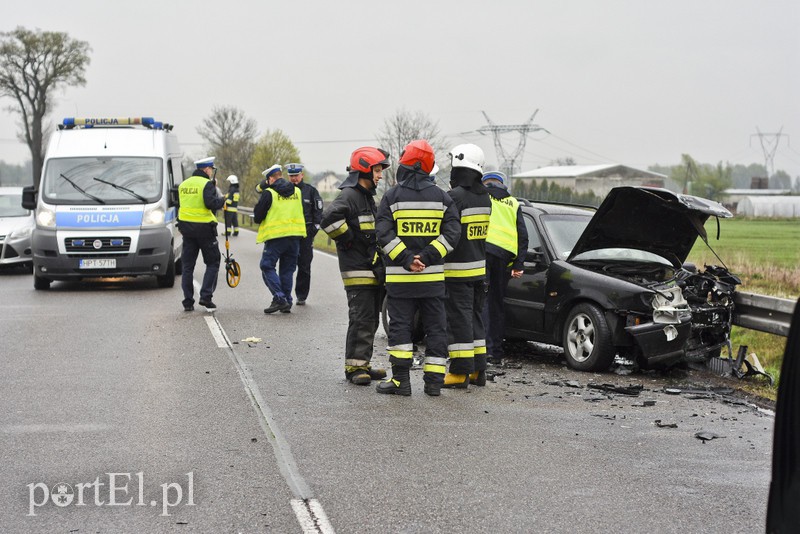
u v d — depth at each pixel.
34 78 68.81
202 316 12.27
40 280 15.40
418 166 7.52
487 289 9.28
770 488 2.84
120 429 6.46
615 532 4.61
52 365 8.83
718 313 9.40
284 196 12.59
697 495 5.23
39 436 6.27
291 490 5.17
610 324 8.89
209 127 63.28
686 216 9.09
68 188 15.54
